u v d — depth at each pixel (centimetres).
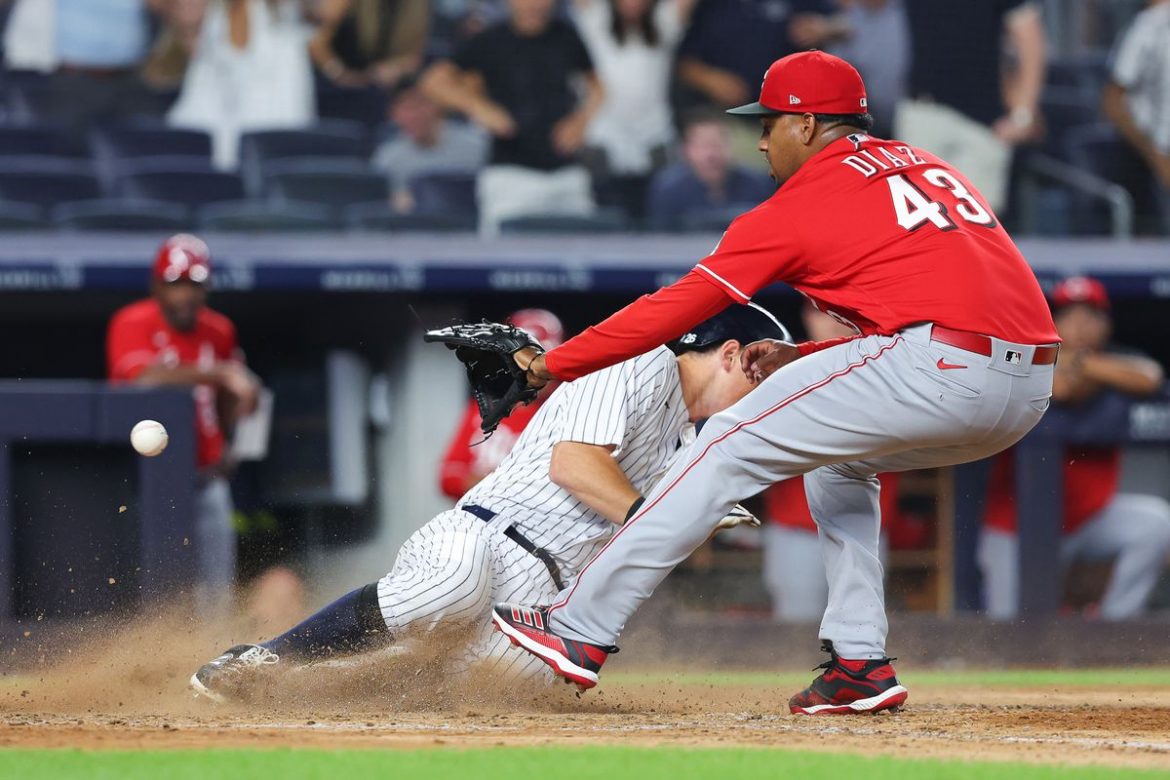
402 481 3397
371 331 3441
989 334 1324
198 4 3784
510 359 1392
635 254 3447
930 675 2658
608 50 3834
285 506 3312
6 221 3506
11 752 1083
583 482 1454
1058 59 4112
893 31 3850
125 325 2869
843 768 1019
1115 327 3744
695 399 1565
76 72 3778
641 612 2888
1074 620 3022
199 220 3566
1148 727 1402
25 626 2550
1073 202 3894
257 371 3488
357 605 1479
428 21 3866
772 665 2900
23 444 2588
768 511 3106
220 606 2738
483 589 1480
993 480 3119
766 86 1424
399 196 3775
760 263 1354
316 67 3834
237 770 987
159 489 2648
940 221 1352
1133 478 3136
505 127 3797
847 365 1359
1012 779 984
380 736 1224
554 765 1016
